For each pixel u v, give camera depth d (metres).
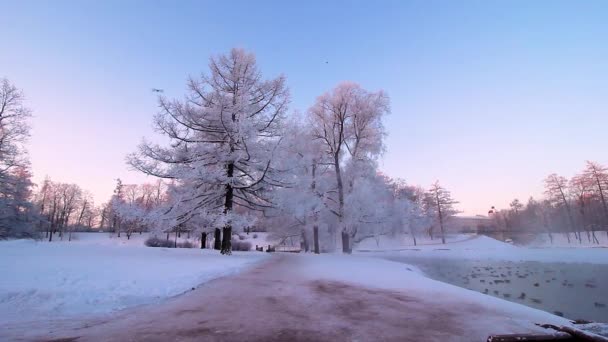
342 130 25.39
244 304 5.58
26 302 4.97
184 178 15.30
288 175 17.59
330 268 11.67
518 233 60.31
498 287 11.22
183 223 17.36
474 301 6.19
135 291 6.02
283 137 16.23
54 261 9.10
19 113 26.61
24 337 3.58
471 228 75.62
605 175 52.66
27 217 30.44
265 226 29.61
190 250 16.89
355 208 21.61
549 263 20.08
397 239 23.67
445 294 6.92
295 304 5.65
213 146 17.84
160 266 9.32
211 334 3.87
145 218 14.17
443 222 56.12
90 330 3.94
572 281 12.56
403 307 5.56
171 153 16.47
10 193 28.75
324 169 26.78
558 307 8.13
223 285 7.50
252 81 18.30
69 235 58.41
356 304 5.74
